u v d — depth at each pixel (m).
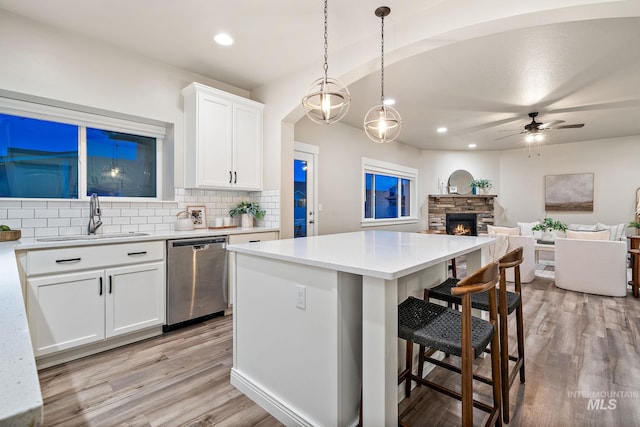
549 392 1.87
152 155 3.32
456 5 2.22
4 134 2.51
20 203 2.46
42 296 2.06
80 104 2.67
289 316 1.63
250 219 3.64
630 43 2.76
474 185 7.53
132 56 2.96
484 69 3.28
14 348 0.52
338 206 5.26
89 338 2.26
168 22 2.50
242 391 1.88
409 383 1.84
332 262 1.40
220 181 3.28
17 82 2.38
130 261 2.46
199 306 2.87
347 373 1.46
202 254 2.88
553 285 4.41
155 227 3.13
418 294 2.09
